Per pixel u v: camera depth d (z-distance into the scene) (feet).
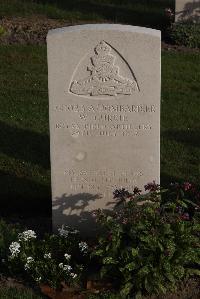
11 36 16.25
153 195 8.32
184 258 7.82
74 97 8.39
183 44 16.29
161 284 7.78
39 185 10.07
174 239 7.91
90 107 8.45
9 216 9.53
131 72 8.33
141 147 8.64
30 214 9.59
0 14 17.75
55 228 8.91
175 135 11.75
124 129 8.55
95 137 8.57
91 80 8.33
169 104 13.00
